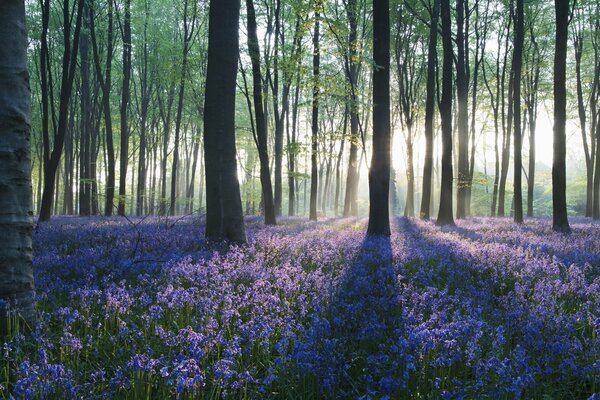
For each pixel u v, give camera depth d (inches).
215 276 255.6
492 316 205.5
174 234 504.4
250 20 738.8
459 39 1131.9
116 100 1598.2
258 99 774.5
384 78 595.5
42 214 781.3
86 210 1252.5
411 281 265.4
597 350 158.2
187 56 1111.6
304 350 145.1
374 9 598.9
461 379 147.3
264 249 397.7
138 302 218.4
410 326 174.7
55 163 776.3
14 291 172.4
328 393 132.6
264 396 136.8
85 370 145.2
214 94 436.5
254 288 227.3
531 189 1413.6
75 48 762.8
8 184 173.0
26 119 179.8
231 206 435.2
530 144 1408.7
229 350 144.8
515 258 354.6
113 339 161.9
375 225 583.2
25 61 179.9
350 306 203.0
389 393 130.7
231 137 439.8
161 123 1894.7
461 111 1171.9
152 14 1376.7
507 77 1604.3
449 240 508.4
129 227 625.6
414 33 1316.4
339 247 426.0
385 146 592.1
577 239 531.2
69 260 310.2
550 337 168.7
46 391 120.0
